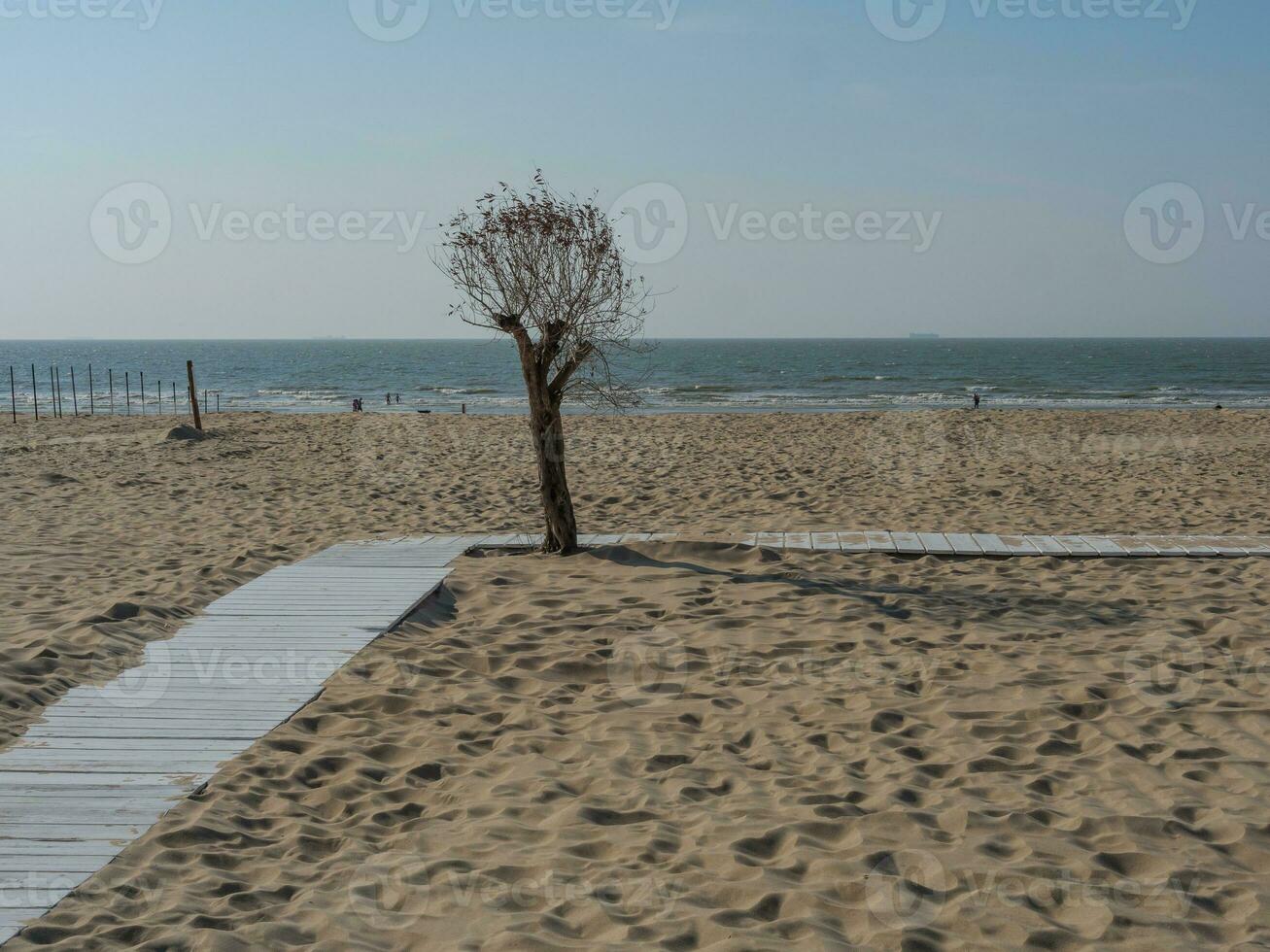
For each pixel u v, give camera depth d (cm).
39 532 1184
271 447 2123
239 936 351
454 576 887
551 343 923
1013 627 742
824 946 338
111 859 411
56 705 592
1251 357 10925
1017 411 2938
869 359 10350
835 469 1708
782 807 457
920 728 556
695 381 6288
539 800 468
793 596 812
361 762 521
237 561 970
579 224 899
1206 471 1658
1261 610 766
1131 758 508
